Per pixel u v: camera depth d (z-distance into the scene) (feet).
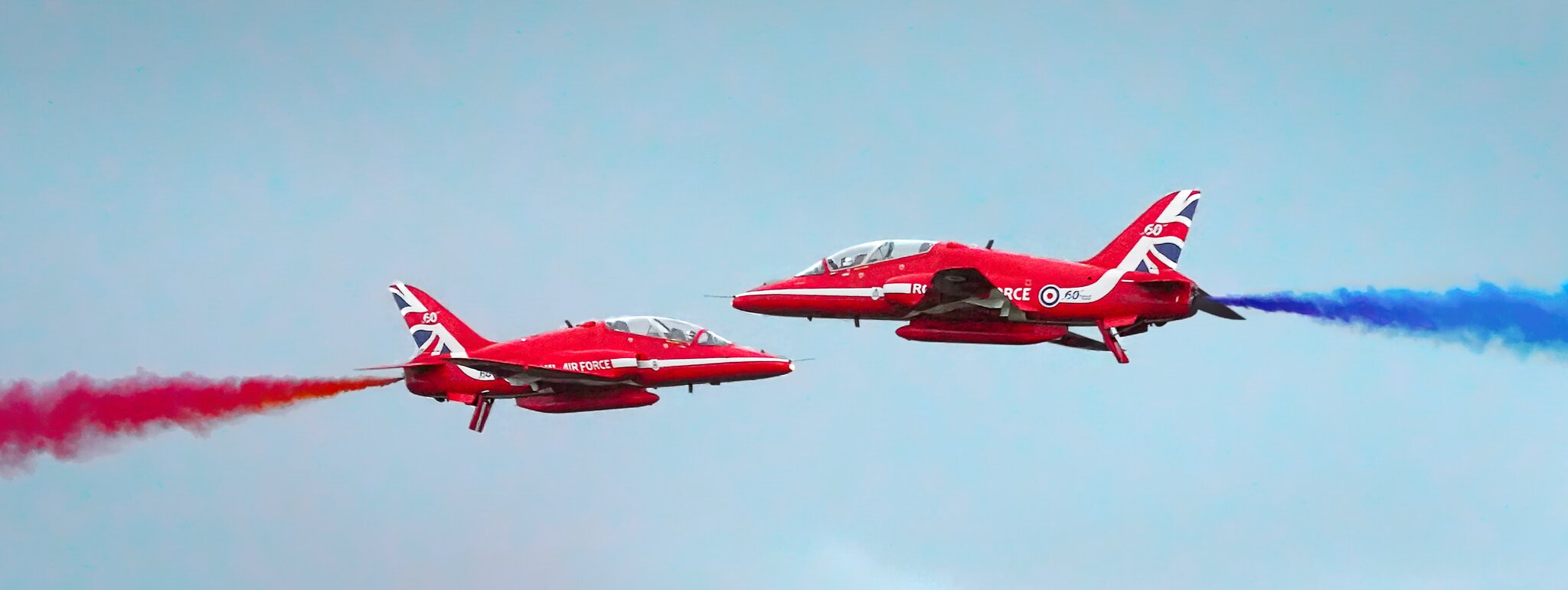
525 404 558.56
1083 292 487.61
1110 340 485.97
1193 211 489.26
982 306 497.46
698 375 535.60
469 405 563.07
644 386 540.11
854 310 515.50
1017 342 502.38
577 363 534.78
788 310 523.29
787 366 536.42
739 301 530.27
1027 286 492.54
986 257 501.15
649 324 541.34
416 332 575.38
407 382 566.77
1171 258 487.61
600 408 550.77
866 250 518.78
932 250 509.35
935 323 509.76
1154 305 484.33
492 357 543.80
